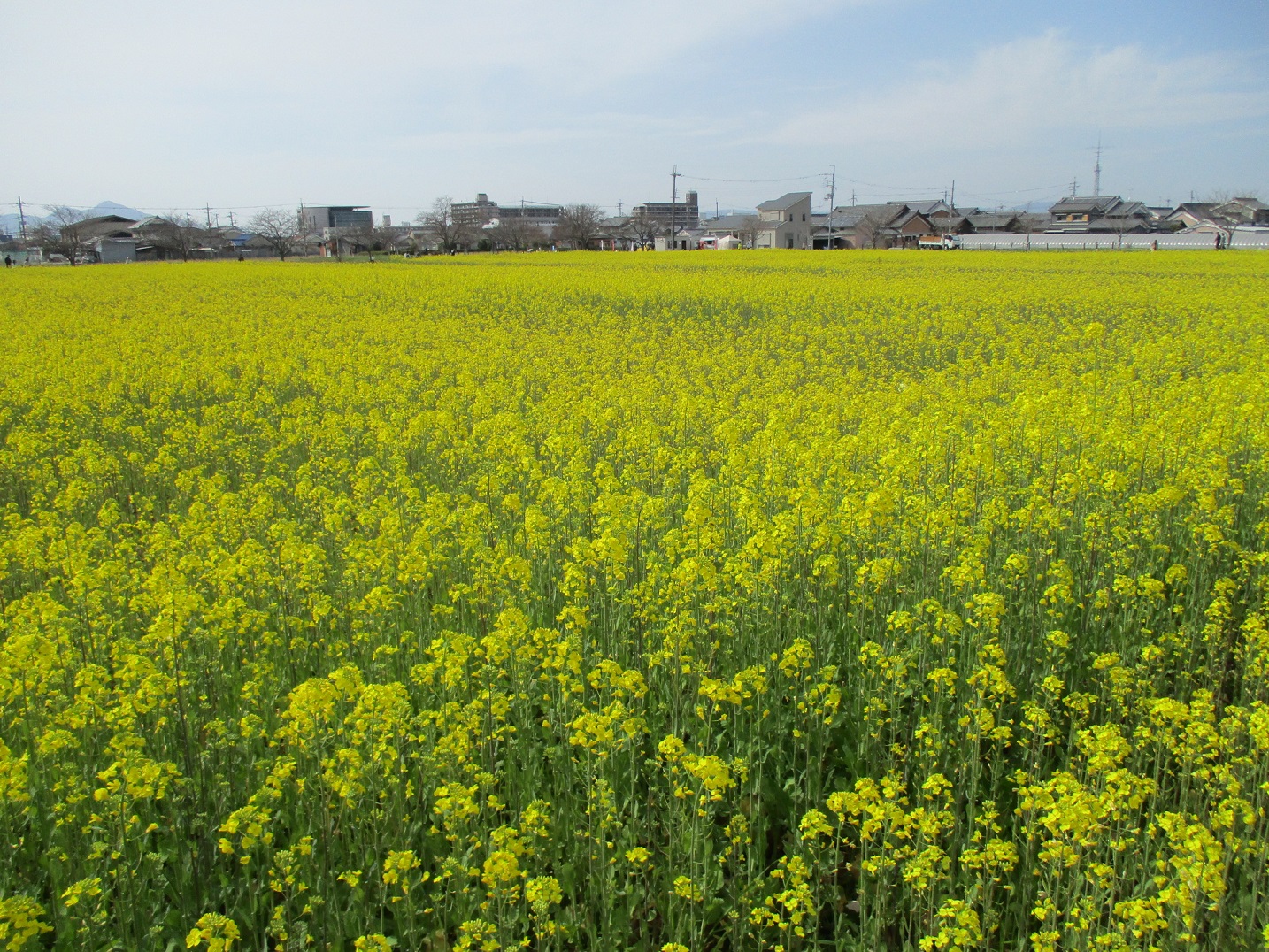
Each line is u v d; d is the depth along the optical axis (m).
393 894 4.95
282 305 33.62
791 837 5.38
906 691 6.09
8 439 13.28
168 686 5.77
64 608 6.87
